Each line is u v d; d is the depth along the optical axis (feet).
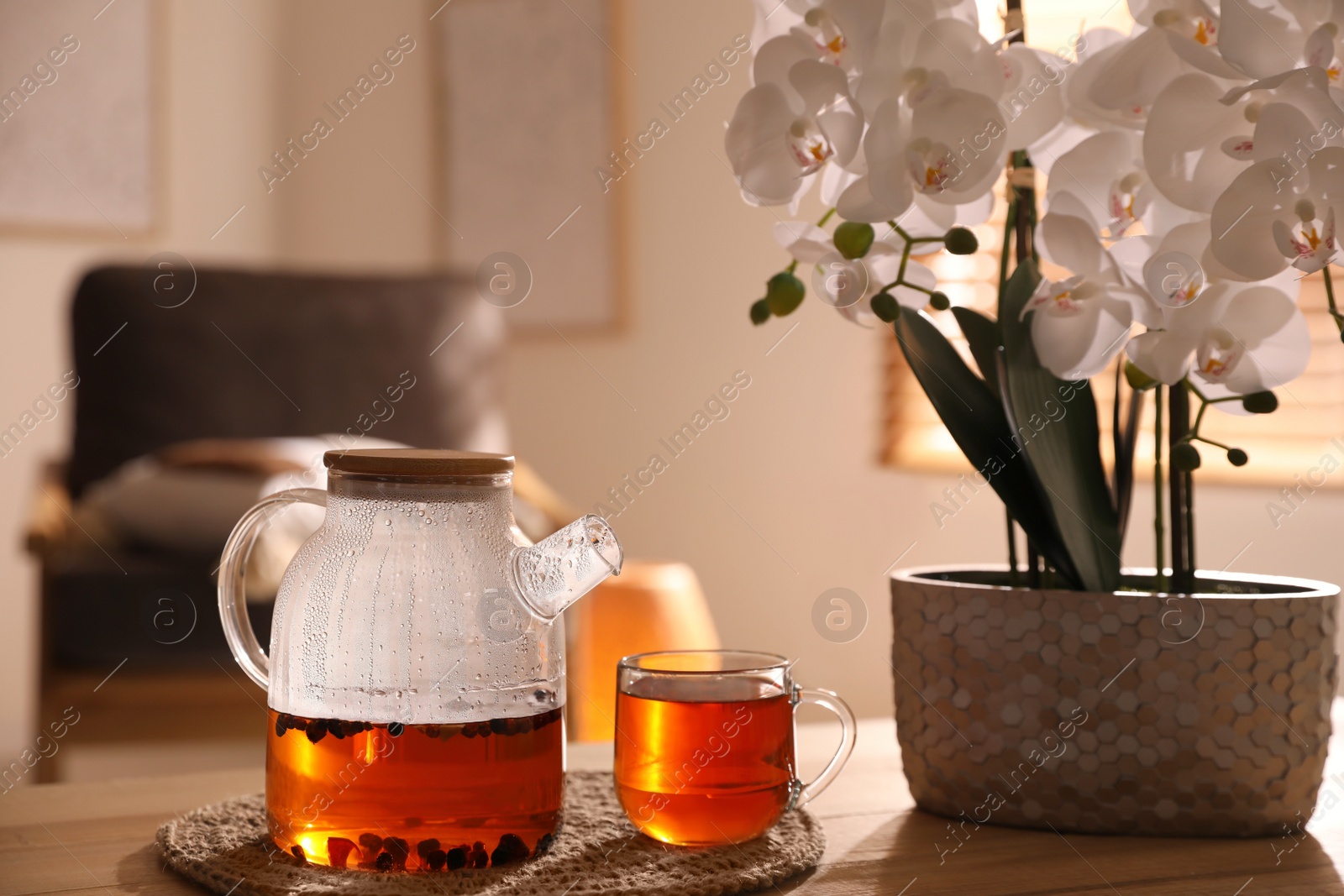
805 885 4.38
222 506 10.04
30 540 9.48
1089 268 4.39
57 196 15.37
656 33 14.23
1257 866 4.46
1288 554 9.86
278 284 13.69
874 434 12.83
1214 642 4.54
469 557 4.34
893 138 4.37
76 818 4.76
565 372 15.07
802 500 13.30
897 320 4.69
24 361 15.16
